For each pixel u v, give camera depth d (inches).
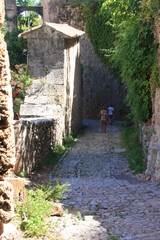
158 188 356.2
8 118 119.6
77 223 240.7
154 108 452.4
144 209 277.3
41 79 732.7
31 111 701.3
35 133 457.7
